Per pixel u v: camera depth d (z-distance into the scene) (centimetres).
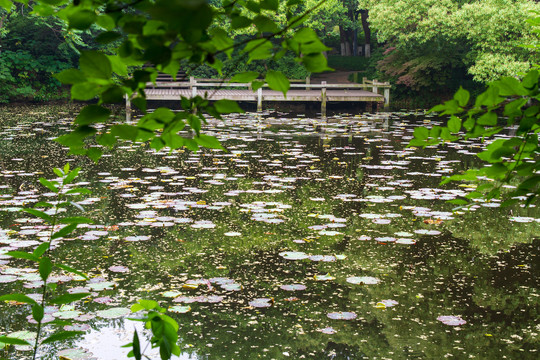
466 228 590
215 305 398
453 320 379
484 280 452
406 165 934
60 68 2114
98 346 333
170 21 72
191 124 115
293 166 914
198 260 486
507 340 354
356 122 1609
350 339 352
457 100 133
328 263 484
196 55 97
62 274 445
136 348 155
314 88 2344
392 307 400
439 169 899
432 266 481
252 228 579
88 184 767
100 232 554
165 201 675
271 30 104
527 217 631
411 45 2025
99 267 463
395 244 537
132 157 994
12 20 2073
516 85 131
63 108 1881
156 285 428
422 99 2166
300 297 414
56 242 521
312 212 640
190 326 365
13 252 159
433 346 345
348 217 622
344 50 3600
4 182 763
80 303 393
